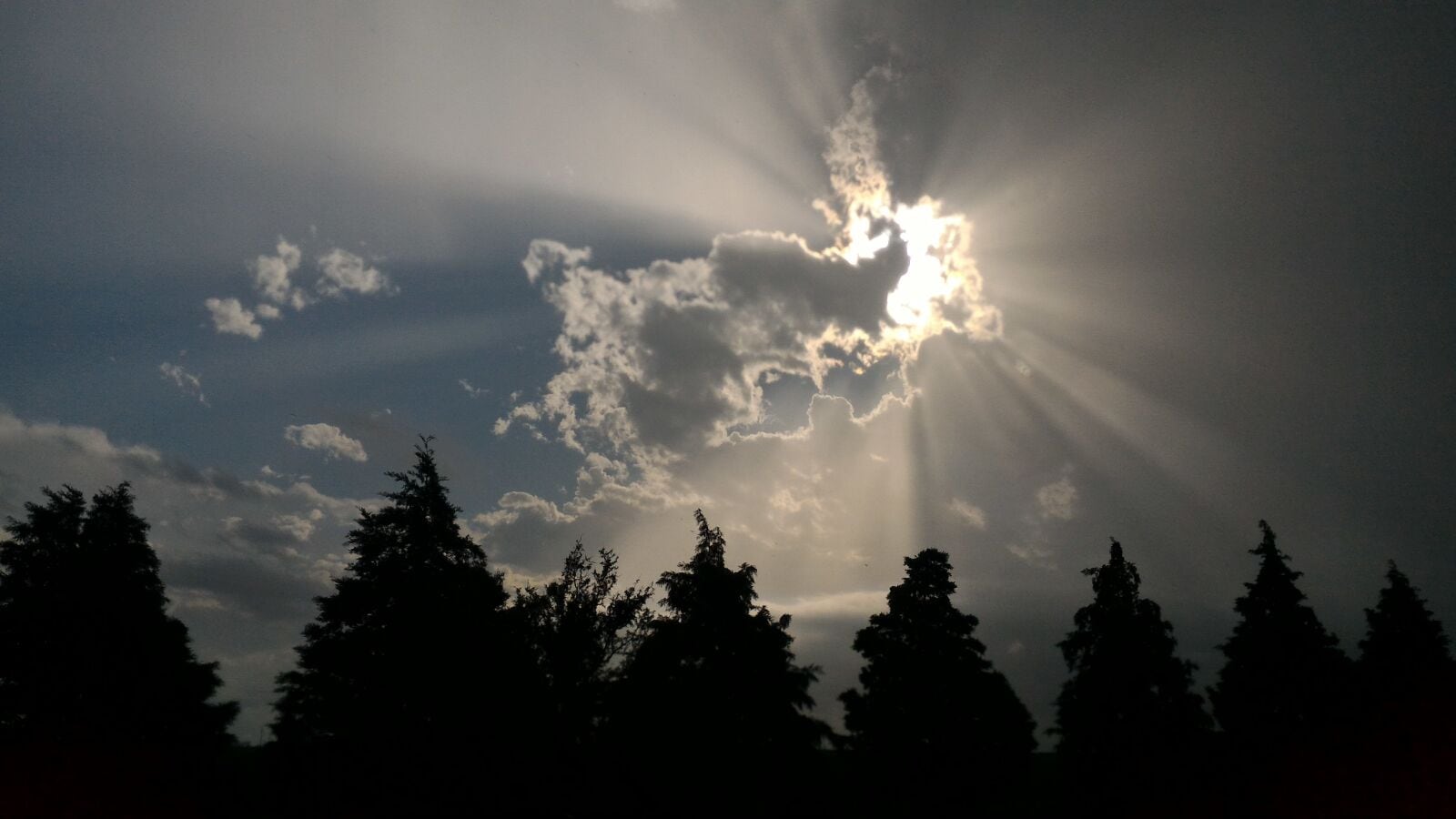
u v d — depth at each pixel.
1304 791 20.38
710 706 23.69
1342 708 22.39
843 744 25.42
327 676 27.06
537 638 26.53
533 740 24.62
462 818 24.02
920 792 24.30
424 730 25.09
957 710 25.17
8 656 28.80
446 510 29.36
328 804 24.94
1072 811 24.48
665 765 23.30
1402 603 27.11
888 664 25.70
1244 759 22.66
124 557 32.22
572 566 27.83
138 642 31.12
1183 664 24.92
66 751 25.48
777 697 24.23
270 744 26.86
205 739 30.83
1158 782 23.11
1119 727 24.33
